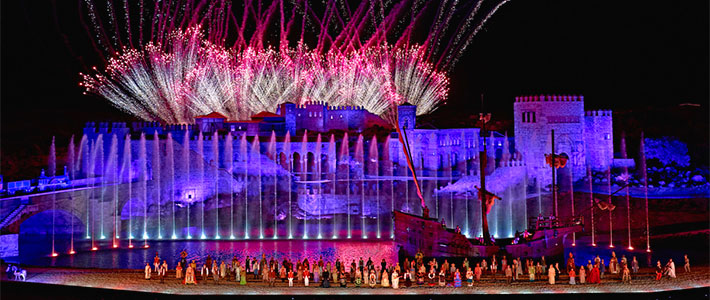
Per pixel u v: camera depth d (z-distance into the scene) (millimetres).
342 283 41219
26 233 71375
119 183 76875
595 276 41656
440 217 82562
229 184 88438
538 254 48750
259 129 110438
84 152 93125
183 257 48781
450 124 113125
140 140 91000
